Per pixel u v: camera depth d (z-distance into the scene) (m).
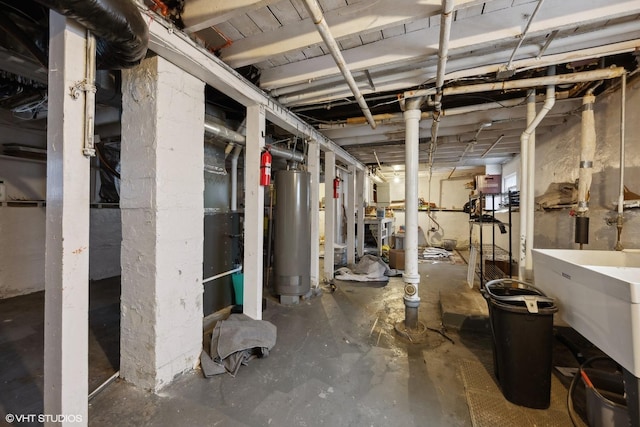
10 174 3.36
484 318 2.43
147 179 1.59
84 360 1.14
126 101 1.64
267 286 3.80
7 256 3.26
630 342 1.08
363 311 2.97
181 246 1.73
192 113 1.80
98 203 4.11
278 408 1.49
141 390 1.60
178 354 1.72
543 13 1.54
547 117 3.00
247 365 1.89
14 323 2.51
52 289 1.09
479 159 5.48
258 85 2.27
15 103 2.09
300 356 2.03
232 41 1.87
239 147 3.02
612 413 1.24
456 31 1.72
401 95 2.40
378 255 5.82
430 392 1.64
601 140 2.40
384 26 1.52
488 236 5.45
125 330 1.67
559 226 3.05
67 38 1.04
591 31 1.67
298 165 3.96
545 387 1.49
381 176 7.91
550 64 1.88
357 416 1.44
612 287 1.18
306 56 2.08
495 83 2.08
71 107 1.07
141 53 1.22
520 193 2.67
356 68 1.98
